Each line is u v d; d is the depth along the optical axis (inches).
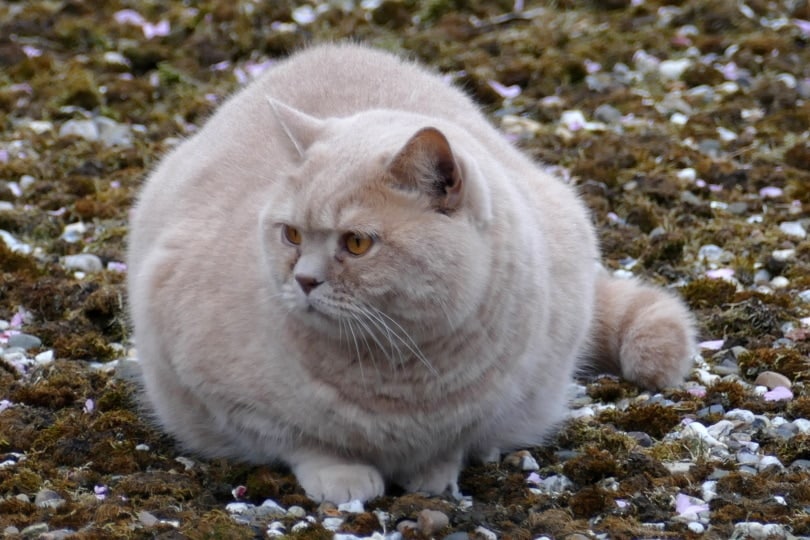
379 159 314.3
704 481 358.0
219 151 395.9
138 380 414.3
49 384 409.7
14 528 322.7
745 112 653.3
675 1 796.0
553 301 366.0
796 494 346.0
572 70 693.3
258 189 366.9
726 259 518.0
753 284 498.6
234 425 356.5
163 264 367.9
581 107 664.4
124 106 660.1
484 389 337.7
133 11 789.2
